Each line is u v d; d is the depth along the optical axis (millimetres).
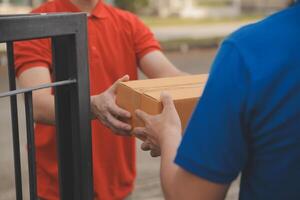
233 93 1259
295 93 1248
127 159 2457
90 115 1805
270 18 1317
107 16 2410
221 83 1274
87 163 1802
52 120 2053
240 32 1311
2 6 19125
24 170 4633
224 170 1291
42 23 1578
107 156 2357
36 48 2209
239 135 1283
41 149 2322
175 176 1351
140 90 1777
